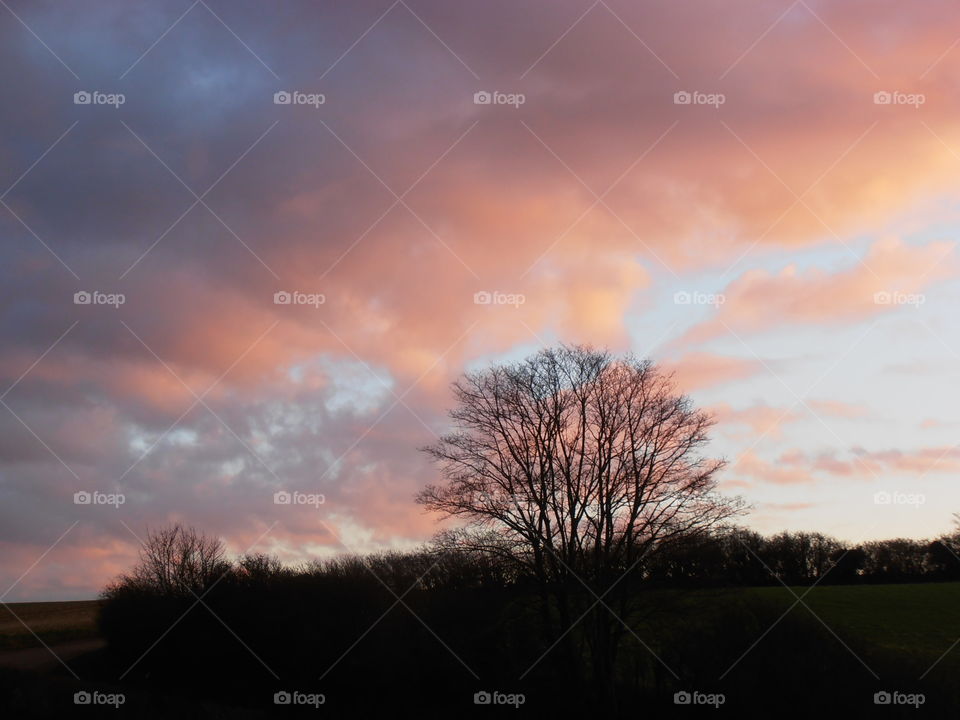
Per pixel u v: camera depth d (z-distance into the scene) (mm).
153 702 32875
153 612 44250
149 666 42812
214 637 41281
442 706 36844
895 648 40344
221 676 40500
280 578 43125
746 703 33812
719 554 37750
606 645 37062
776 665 34219
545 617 38125
